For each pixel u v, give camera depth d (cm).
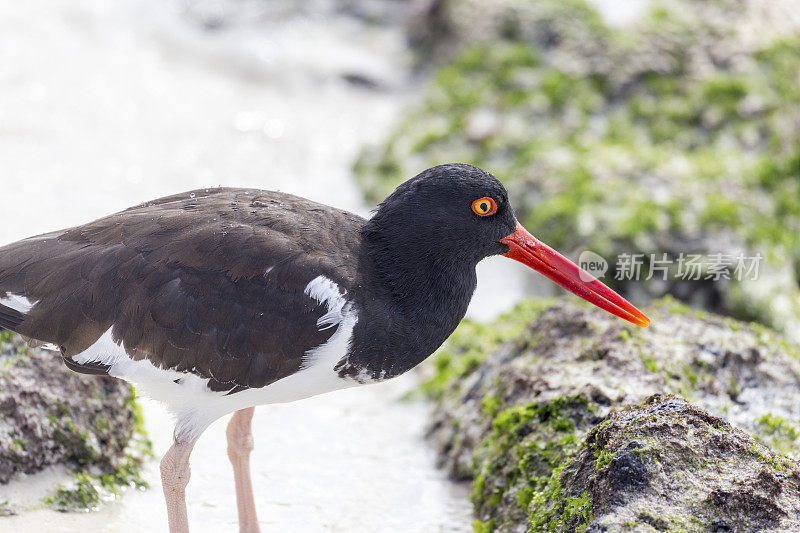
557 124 1719
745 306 1438
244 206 872
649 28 1859
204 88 1933
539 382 972
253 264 824
